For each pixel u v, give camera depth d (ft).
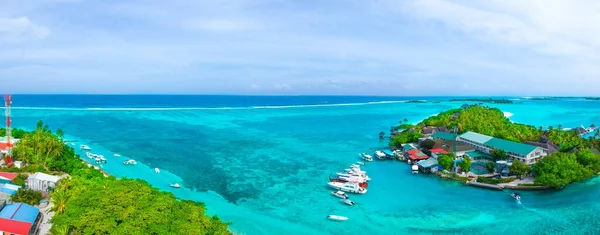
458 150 424.05
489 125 577.43
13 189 276.41
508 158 407.03
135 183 234.58
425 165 389.39
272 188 333.62
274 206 289.33
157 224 185.06
